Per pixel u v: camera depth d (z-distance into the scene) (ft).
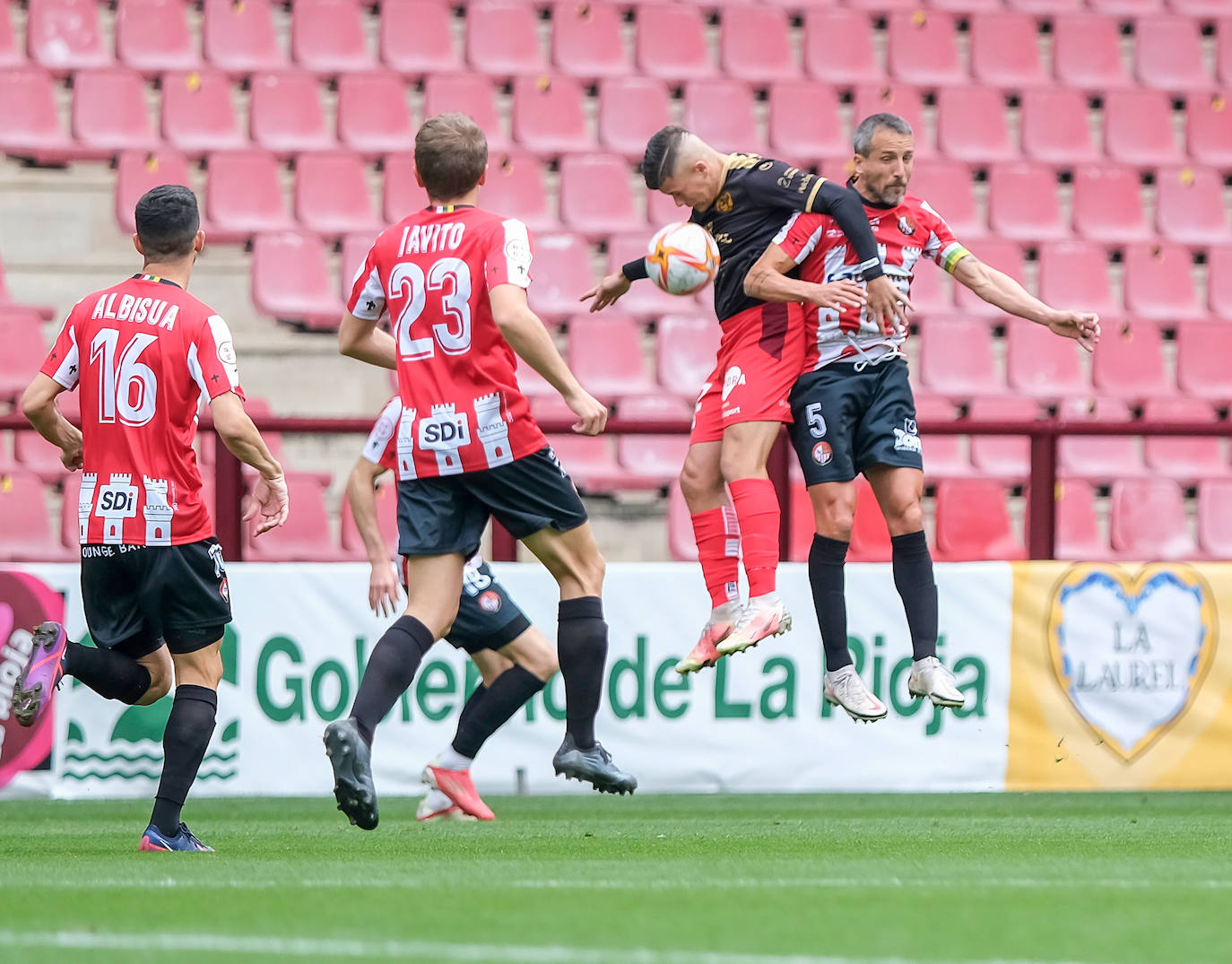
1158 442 132.16
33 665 52.19
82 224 131.75
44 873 45.65
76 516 109.29
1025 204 148.36
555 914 36.55
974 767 82.69
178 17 145.18
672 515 113.80
